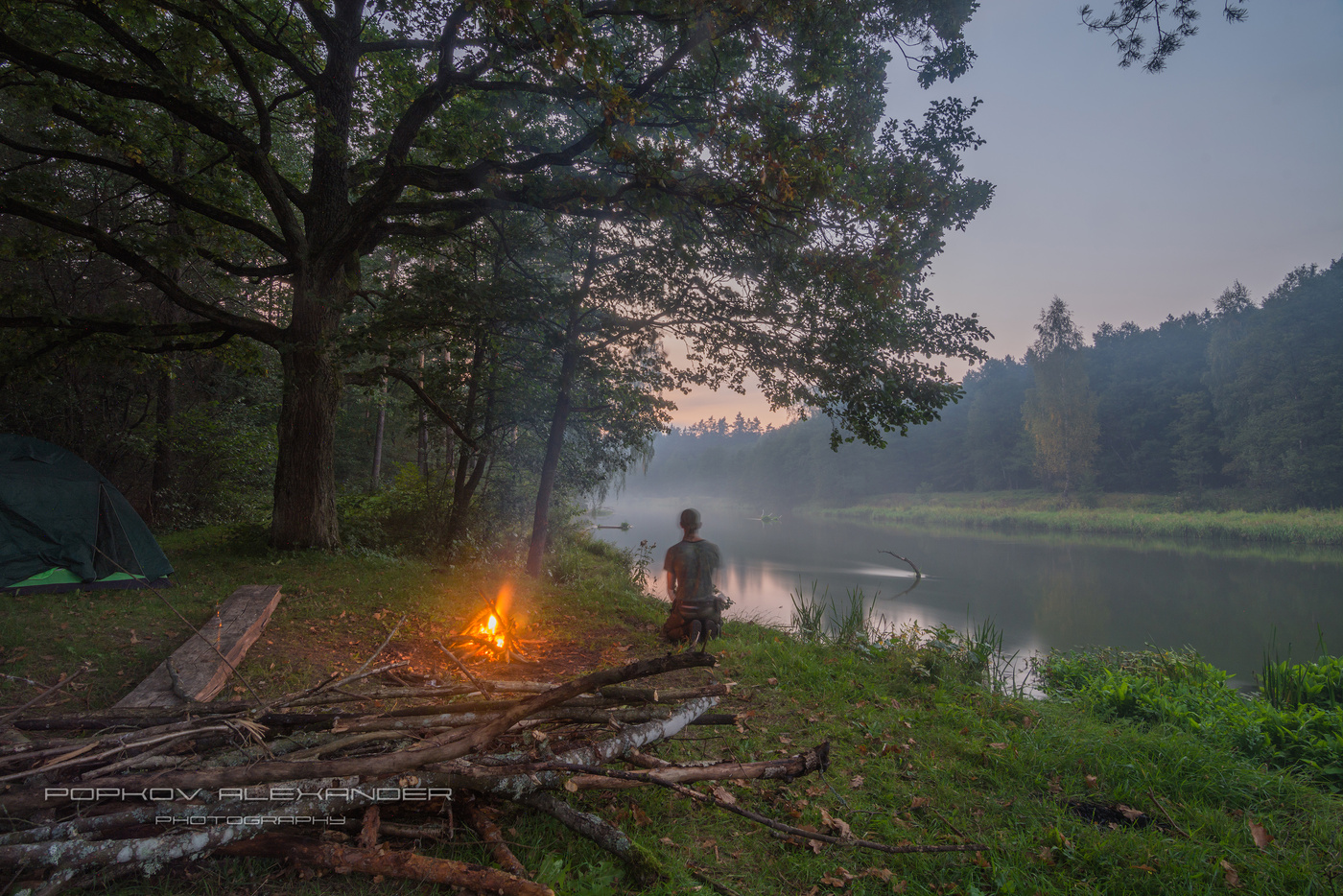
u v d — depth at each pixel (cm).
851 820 345
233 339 1221
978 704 579
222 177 1116
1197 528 4738
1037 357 7088
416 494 1501
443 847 279
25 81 913
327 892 248
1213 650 1323
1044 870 309
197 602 716
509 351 1237
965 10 779
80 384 1484
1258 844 341
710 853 309
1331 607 1805
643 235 1038
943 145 833
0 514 698
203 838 240
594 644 733
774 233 899
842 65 822
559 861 264
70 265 1398
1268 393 5609
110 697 458
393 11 923
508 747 327
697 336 1112
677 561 695
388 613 751
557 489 1603
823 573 2416
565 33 638
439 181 911
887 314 923
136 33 993
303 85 1157
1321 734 518
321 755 302
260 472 1764
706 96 885
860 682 620
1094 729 510
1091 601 1878
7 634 552
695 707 377
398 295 995
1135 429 7262
